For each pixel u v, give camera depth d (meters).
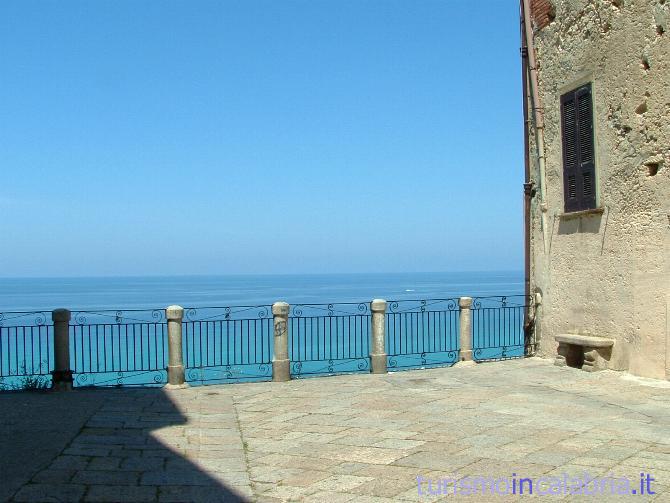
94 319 47.66
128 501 5.59
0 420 8.42
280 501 5.62
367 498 5.58
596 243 11.63
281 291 121.06
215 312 52.34
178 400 9.77
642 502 5.31
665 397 9.33
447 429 7.70
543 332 13.17
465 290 106.75
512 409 8.72
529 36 13.41
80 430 7.93
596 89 11.51
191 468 6.50
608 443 6.98
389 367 12.55
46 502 5.49
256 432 7.90
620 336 11.09
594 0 11.49
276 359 11.19
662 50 10.20
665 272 10.27
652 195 10.47
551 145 12.86
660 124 10.29
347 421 8.25
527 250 13.78
